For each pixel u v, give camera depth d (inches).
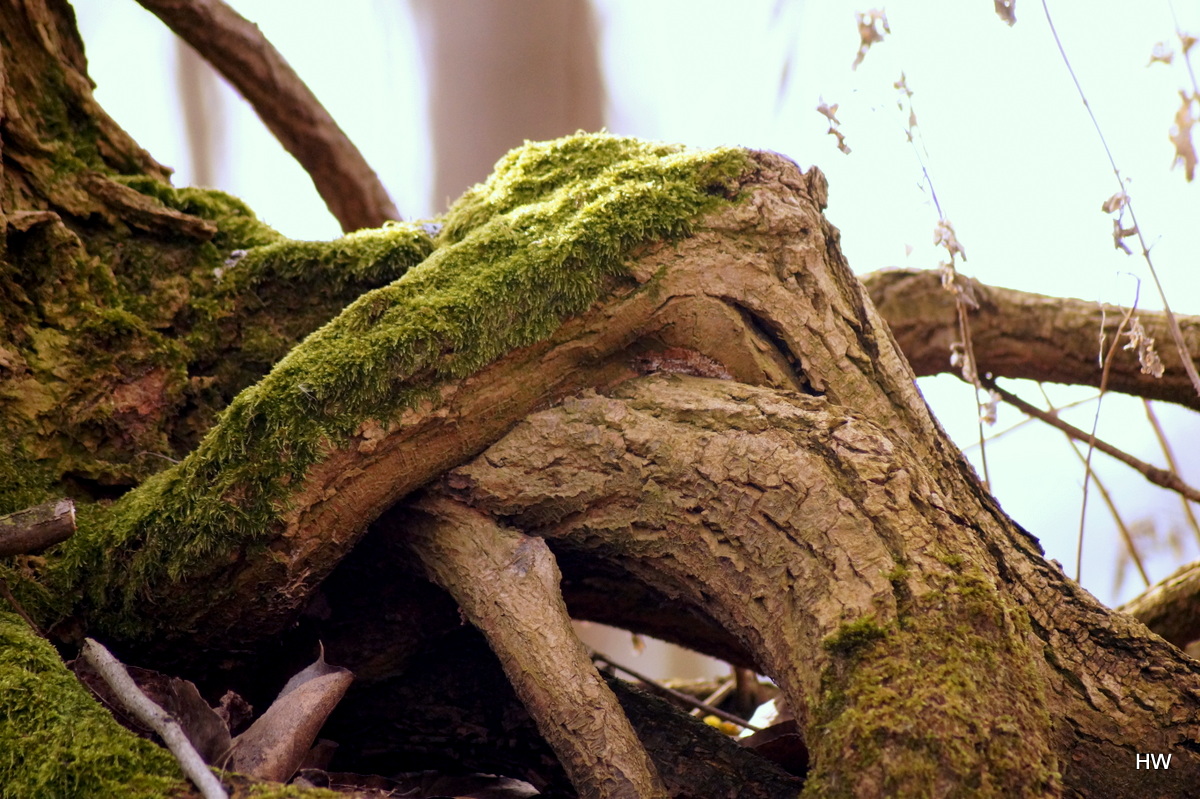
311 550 74.3
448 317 74.3
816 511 72.5
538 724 73.2
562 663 73.2
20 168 78.1
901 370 75.9
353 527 74.5
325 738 77.3
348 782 75.5
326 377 74.0
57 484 76.4
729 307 75.2
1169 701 72.2
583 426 74.8
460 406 74.4
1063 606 73.1
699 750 75.4
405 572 76.7
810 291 75.5
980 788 69.7
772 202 75.4
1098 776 72.1
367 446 74.0
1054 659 72.6
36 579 74.8
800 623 72.1
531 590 73.7
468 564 74.5
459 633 77.5
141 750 70.9
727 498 73.4
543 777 76.8
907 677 70.6
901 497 72.4
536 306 74.5
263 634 75.2
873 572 71.7
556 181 77.3
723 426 74.0
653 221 74.9
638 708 76.5
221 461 74.1
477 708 77.0
